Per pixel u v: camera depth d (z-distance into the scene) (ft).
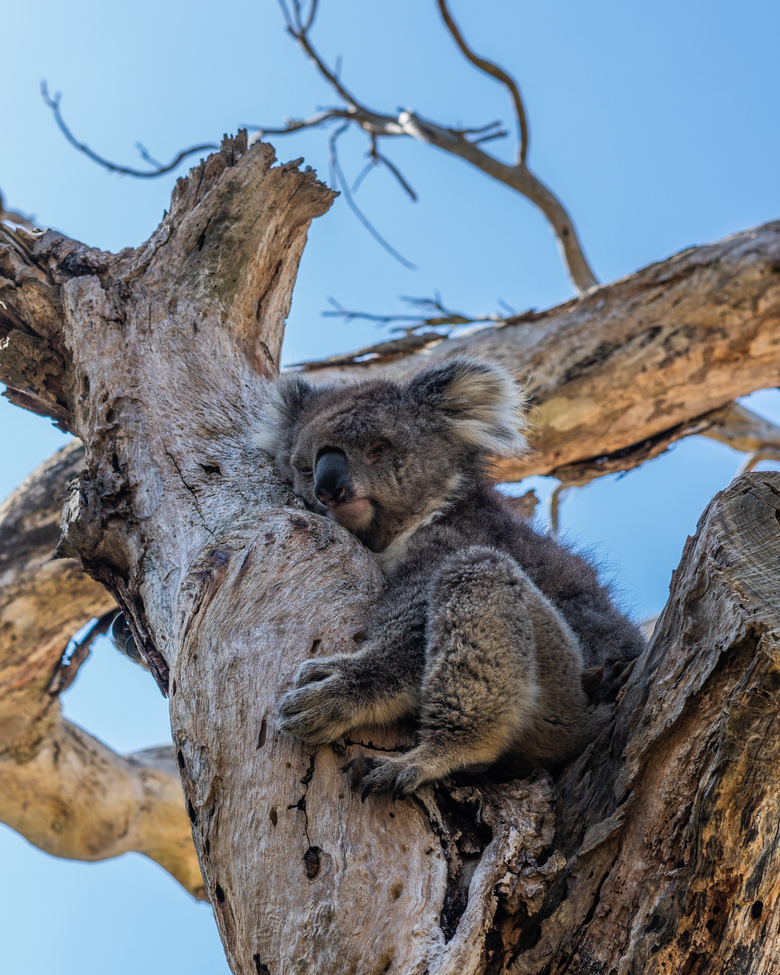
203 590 23.95
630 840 18.92
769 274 51.83
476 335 55.52
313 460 33.27
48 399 37.42
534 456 54.65
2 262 37.29
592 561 34.86
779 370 54.60
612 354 52.80
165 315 35.83
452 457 34.68
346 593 25.29
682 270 53.16
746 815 17.53
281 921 18.49
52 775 57.41
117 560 30.12
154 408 32.27
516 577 24.88
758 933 17.69
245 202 38.22
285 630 23.41
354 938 17.89
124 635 33.88
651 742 19.20
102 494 29.60
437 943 17.70
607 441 55.57
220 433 32.50
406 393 35.35
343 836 19.53
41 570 53.11
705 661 18.72
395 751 23.26
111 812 59.67
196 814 21.06
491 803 20.81
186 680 22.63
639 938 17.79
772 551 19.27
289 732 21.33
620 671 27.30
